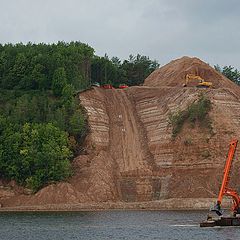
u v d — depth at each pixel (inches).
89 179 6668.3
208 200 6127.0
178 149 7047.2
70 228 4217.5
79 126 7381.9
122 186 6801.2
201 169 6727.4
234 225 4180.6
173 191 6545.3
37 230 4109.3
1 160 6688.0
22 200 6392.7
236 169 6560.0
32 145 6752.0
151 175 6904.5
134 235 3759.8
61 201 6279.5
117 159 7313.0
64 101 7731.3
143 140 7696.9
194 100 7593.5
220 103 7465.6
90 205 6151.6
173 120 7460.6
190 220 4707.2
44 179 6614.2
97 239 3580.2
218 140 6929.1
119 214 5418.3
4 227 4325.8
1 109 7549.2
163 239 3528.5
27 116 7332.7
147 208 6107.3
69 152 6870.1
